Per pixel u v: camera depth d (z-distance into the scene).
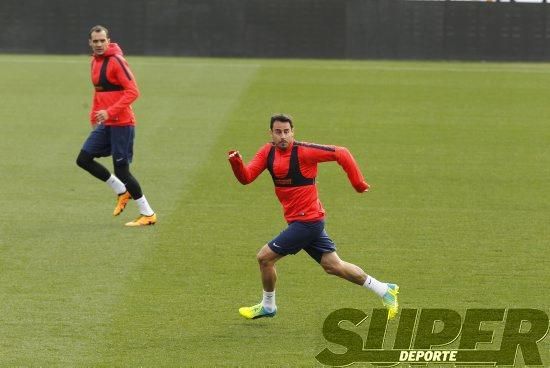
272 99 97.56
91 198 58.00
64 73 114.56
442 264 45.12
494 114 91.19
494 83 112.00
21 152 71.88
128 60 130.88
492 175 65.62
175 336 35.97
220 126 82.81
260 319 37.72
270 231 50.59
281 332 36.44
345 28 139.38
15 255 45.97
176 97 98.00
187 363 33.53
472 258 46.16
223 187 60.81
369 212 55.12
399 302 39.56
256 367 33.25
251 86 106.19
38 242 48.22
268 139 77.25
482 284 42.09
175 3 138.12
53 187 60.91
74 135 78.75
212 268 44.16
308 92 102.50
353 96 100.31
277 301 39.69
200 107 92.38
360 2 139.25
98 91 50.44
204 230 50.69
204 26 138.75
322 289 41.16
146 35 138.62
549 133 82.06
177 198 57.88
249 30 139.12
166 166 67.12
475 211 55.66
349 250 47.41
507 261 45.69
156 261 45.12
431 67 129.00
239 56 139.38
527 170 67.50
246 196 58.44
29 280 42.25
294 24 139.12
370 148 74.44
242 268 44.19
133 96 49.59
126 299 39.91
